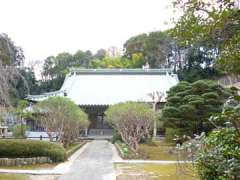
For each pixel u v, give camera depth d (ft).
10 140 57.47
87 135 139.13
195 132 69.77
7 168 51.19
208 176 16.28
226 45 13.55
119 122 73.10
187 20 13.71
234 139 14.39
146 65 193.57
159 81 155.84
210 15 13.21
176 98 72.90
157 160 63.10
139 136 71.82
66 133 81.20
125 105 72.33
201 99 67.92
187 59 169.68
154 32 192.75
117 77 159.43
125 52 206.49
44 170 49.14
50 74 207.00
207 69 155.53
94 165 55.52
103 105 142.10
